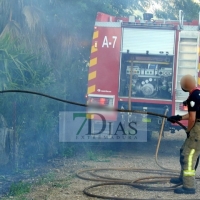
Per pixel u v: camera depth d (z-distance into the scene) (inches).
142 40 514.3
